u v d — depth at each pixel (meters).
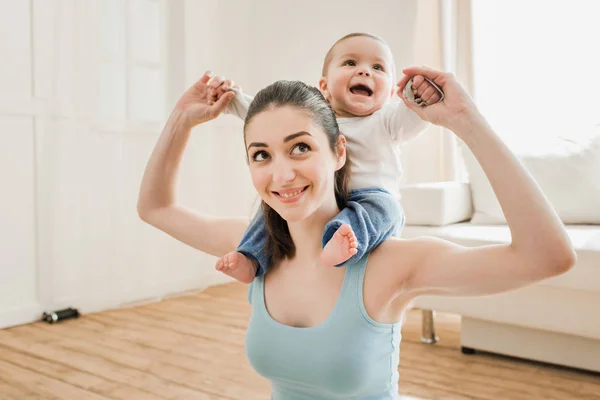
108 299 3.59
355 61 1.26
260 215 1.07
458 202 2.93
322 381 0.94
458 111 0.84
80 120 3.45
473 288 0.85
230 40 4.41
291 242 1.02
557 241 0.77
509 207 0.80
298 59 4.44
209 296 3.92
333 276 0.97
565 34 3.49
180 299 3.84
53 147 3.33
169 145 1.16
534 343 2.46
